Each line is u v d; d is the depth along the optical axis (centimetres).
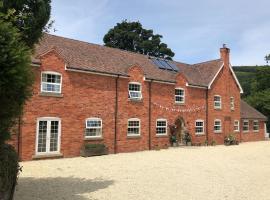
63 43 2522
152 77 2805
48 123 2069
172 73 3119
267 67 5547
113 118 2462
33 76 826
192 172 1608
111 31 5738
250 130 4084
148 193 1148
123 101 2544
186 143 3067
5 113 754
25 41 989
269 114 5059
